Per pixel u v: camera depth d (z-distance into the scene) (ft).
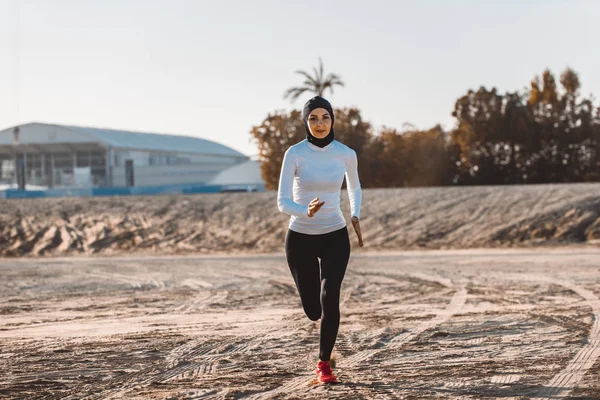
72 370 22.68
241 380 20.70
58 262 83.82
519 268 58.54
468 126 200.03
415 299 40.27
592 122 197.26
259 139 204.64
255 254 89.92
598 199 103.14
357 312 35.32
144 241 108.78
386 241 98.37
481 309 34.96
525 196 108.17
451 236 98.07
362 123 209.77
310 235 20.34
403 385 19.60
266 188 206.18
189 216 116.78
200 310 37.68
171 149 320.29
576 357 22.89
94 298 45.06
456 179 205.67
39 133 295.69
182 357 24.43
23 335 30.30
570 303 36.11
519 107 198.59
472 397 18.20
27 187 269.85
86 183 284.20
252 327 30.96
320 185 20.20
